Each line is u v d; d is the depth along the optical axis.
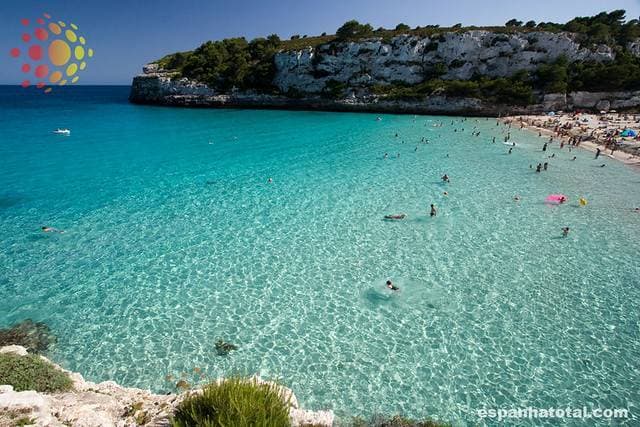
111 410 8.57
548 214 25.44
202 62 96.44
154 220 23.81
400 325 14.59
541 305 15.80
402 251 20.28
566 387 11.81
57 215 24.41
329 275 17.95
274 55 90.88
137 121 67.38
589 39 77.06
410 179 32.56
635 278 17.80
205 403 6.73
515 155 41.31
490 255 19.97
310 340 13.78
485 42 80.44
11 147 43.91
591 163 38.19
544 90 73.25
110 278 17.55
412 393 11.62
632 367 12.58
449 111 76.44
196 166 36.62
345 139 50.81
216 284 17.16
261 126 62.44
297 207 26.12
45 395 8.64
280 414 6.57
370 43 85.19
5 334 13.81
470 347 13.47
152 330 14.22
